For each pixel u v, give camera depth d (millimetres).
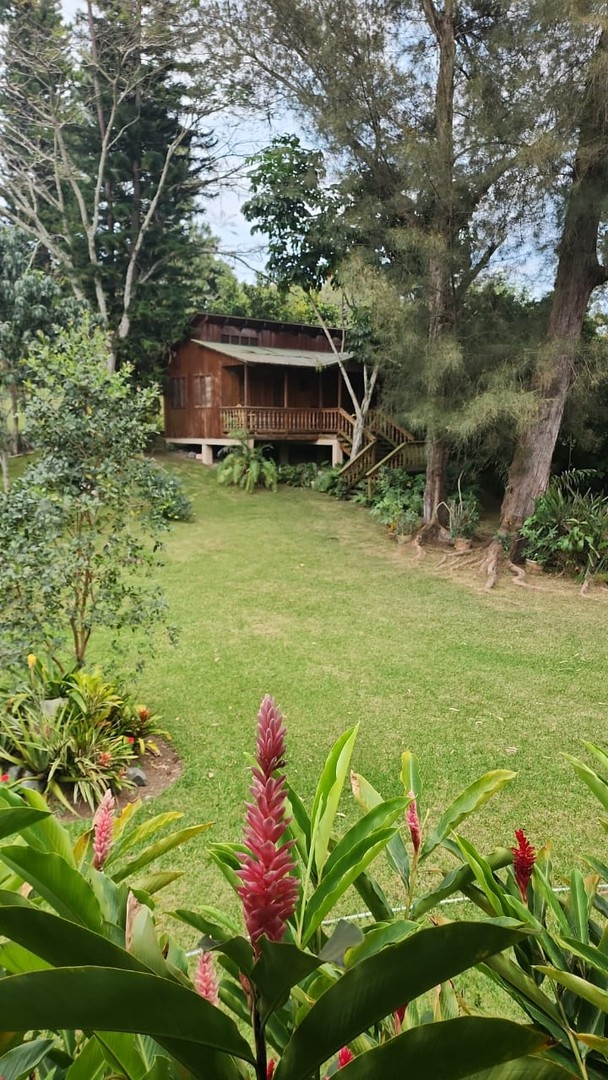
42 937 630
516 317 11680
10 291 13969
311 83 11125
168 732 5090
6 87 17656
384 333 11320
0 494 4344
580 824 3943
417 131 10352
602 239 9508
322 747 4895
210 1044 637
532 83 8898
